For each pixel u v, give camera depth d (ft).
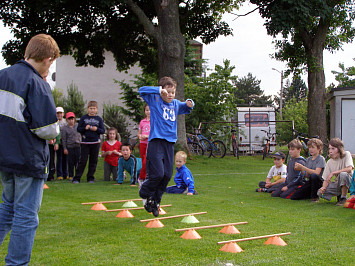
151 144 14.49
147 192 14.47
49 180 31.14
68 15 51.98
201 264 9.66
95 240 11.99
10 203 9.05
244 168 42.91
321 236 12.80
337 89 59.26
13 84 8.57
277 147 94.43
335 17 57.88
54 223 14.38
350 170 19.60
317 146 21.86
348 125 59.36
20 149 8.52
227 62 62.59
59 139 31.58
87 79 112.68
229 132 63.00
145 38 58.44
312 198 20.95
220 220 15.30
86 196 21.83
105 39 56.85
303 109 93.50
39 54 9.10
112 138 31.58
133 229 13.56
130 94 81.05
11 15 50.19
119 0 43.50
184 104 15.57
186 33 57.47
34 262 9.78
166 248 11.12
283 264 9.74
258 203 19.95
